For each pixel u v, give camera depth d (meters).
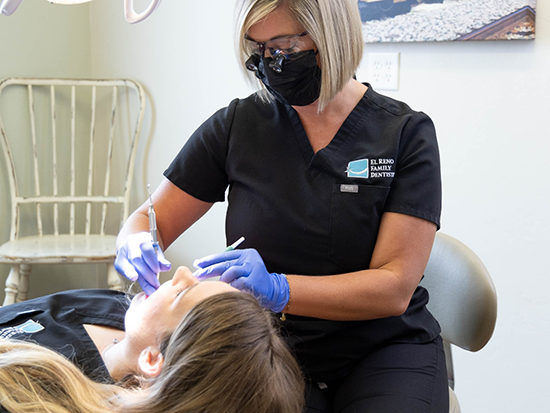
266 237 1.22
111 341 1.08
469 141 1.88
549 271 1.83
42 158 2.42
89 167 2.40
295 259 1.21
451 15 1.80
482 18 1.76
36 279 2.43
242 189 1.28
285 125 1.25
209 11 2.25
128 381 0.90
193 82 2.35
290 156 1.23
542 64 1.73
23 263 2.05
